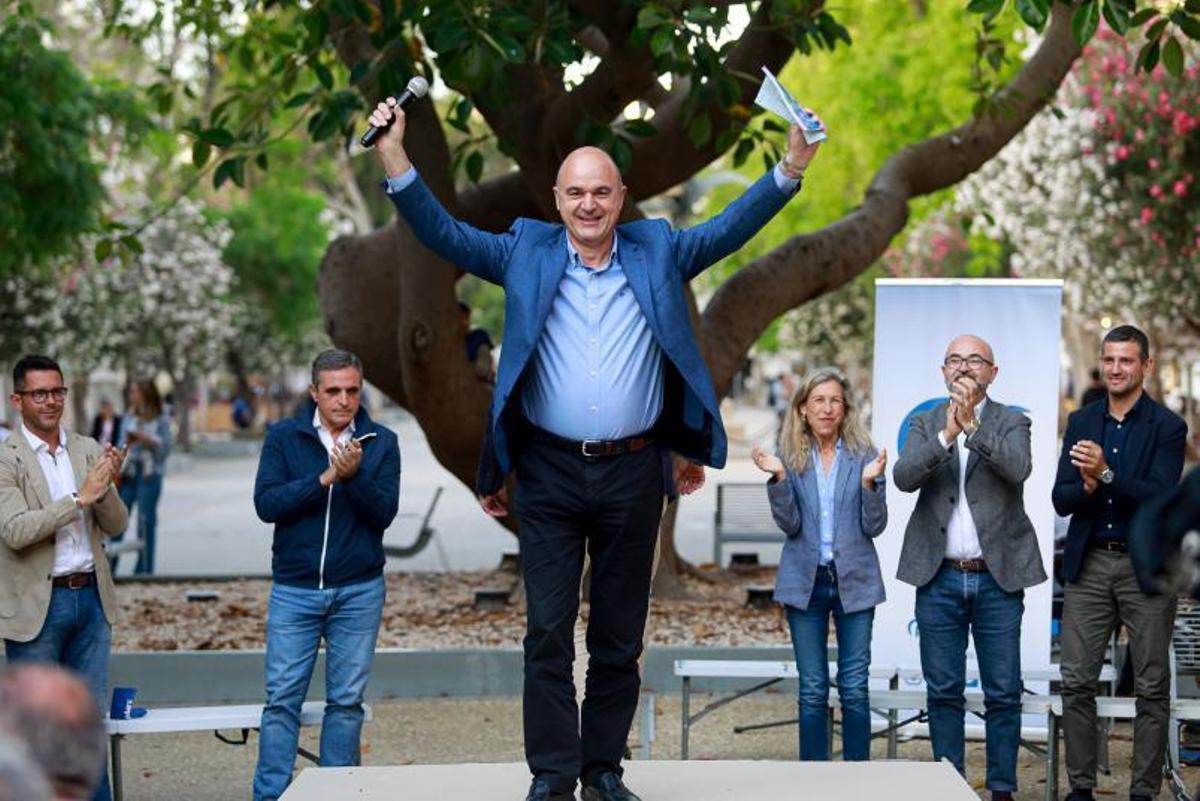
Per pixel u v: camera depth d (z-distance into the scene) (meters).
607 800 5.76
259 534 24.52
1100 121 24.70
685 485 6.31
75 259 23.62
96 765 2.79
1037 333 9.69
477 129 20.36
